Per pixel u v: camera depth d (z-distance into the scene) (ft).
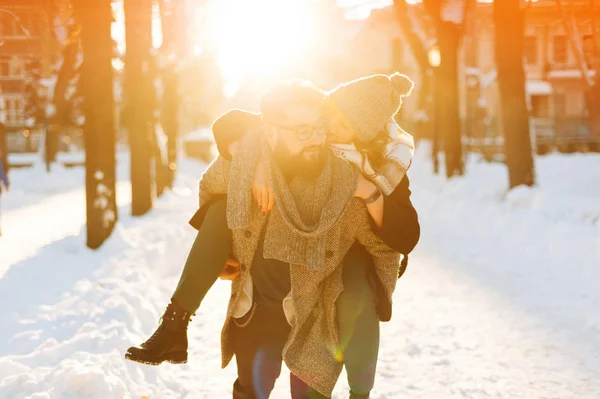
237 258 9.32
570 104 168.25
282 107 8.63
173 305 9.07
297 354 9.25
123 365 14.52
